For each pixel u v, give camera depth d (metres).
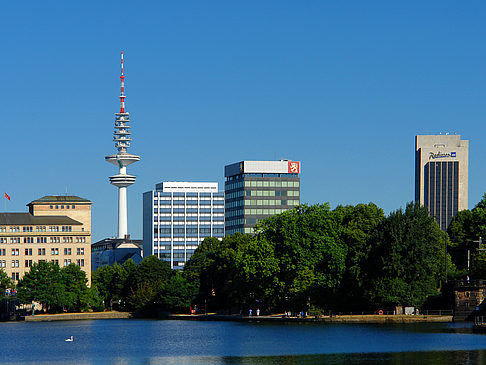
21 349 153.00
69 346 157.50
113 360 131.38
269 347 141.62
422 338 147.00
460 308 185.00
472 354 124.19
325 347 138.25
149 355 136.75
